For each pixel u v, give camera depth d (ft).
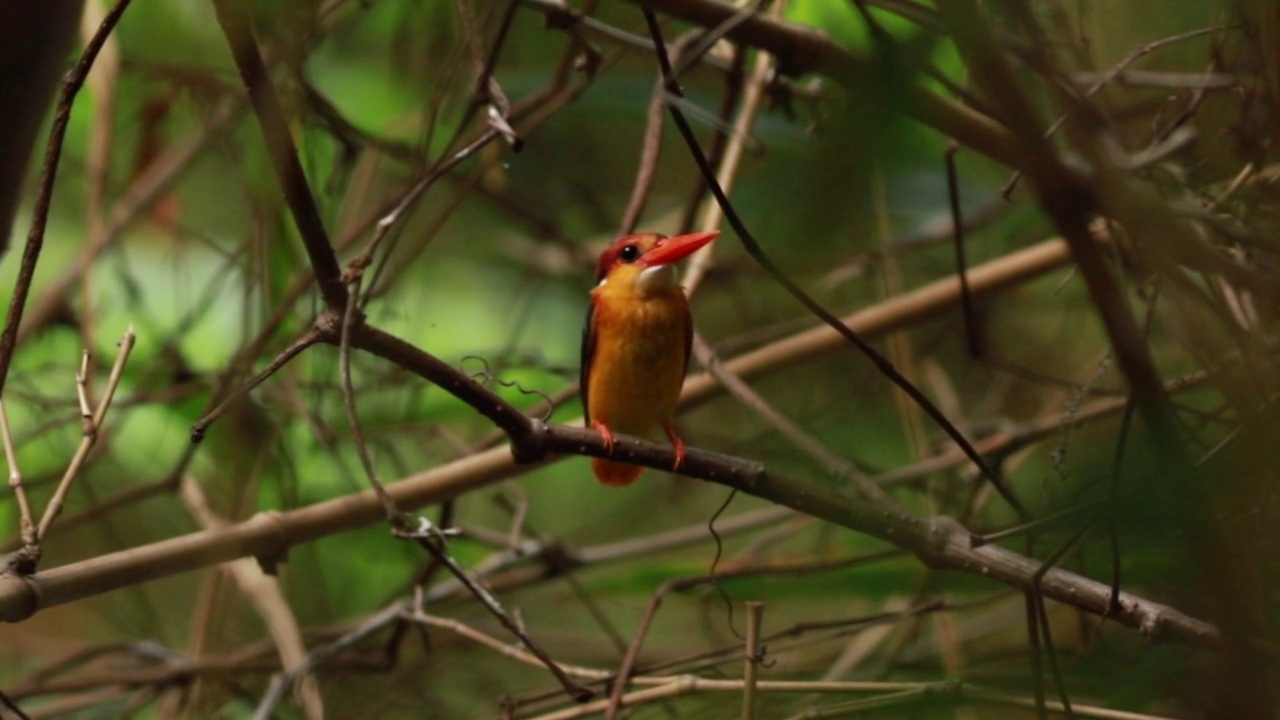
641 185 22.59
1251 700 9.89
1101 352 27.07
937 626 24.06
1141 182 16.97
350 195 28.78
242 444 26.53
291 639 24.58
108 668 31.17
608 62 24.03
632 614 34.58
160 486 27.22
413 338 32.17
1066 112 10.78
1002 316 30.48
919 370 32.09
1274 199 14.61
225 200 33.60
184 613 35.17
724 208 14.03
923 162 26.58
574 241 33.45
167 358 28.40
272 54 18.28
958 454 25.86
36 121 15.80
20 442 26.89
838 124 7.20
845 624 20.90
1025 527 14.40
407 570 32.27
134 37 29.32
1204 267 10.35
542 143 33.71
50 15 14.65
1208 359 10.74
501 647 21.84
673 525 37.42
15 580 14.92
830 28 26.27
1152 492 11.17
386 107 31.01
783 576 24.97
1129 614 14.69
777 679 24.94
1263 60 13.46
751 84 22.72
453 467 22.26
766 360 26.12
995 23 11.32
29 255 14.29
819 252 7.30
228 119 26.12
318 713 23.47
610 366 23.36
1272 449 9.99
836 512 16.40
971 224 27.73
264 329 23.97
